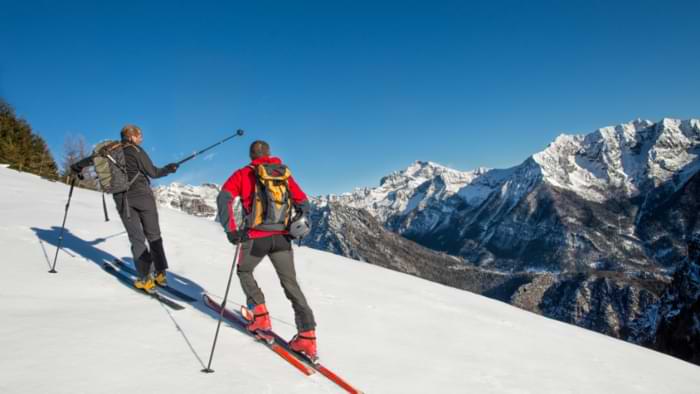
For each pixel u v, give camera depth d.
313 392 3.93
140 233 6.11
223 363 4.16
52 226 9.93
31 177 22.84
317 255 13.58
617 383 6.18
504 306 10.83
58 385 3.30
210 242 11.77
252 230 4.56
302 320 4.58
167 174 6.39
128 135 6.16
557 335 8.54
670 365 7.99
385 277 11.51
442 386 4.83
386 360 5.33
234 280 8.04
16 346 3.85
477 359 6.01
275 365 4.34
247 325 5.15
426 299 9.38
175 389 3.52
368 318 7.09
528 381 5.53
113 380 3.51
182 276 7.73
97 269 7.05
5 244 7.72
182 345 4.45
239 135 6.46
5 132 34.00
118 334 4.46
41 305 5.14
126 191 5.97
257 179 4.60
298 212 4.73
